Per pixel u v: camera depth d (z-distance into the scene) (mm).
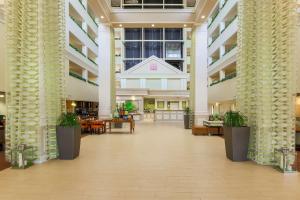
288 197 3506
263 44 5418
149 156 6203
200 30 13375
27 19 5527
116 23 13258
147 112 25297
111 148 7387
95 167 5094
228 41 16359
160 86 25781
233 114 5906
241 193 3650
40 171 4793
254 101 5746
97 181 4180
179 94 24312
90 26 18859
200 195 3568
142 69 25812
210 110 23266
